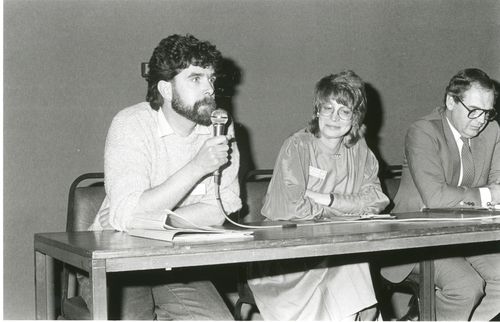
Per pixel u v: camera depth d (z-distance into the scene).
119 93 3.53
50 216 3.37
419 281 2.72
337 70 4.04
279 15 3.89
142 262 1.64
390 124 4.21
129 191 2.11
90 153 3.46
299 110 3.93
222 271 3.59
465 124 2.90
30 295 3.33
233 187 2.45
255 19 3.83
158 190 2.08
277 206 2.64
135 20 3.56
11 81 3.31
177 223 2.17
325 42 4.02
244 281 2.88
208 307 2.22
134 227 2.04
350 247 1.92
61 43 3.41
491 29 4.56
